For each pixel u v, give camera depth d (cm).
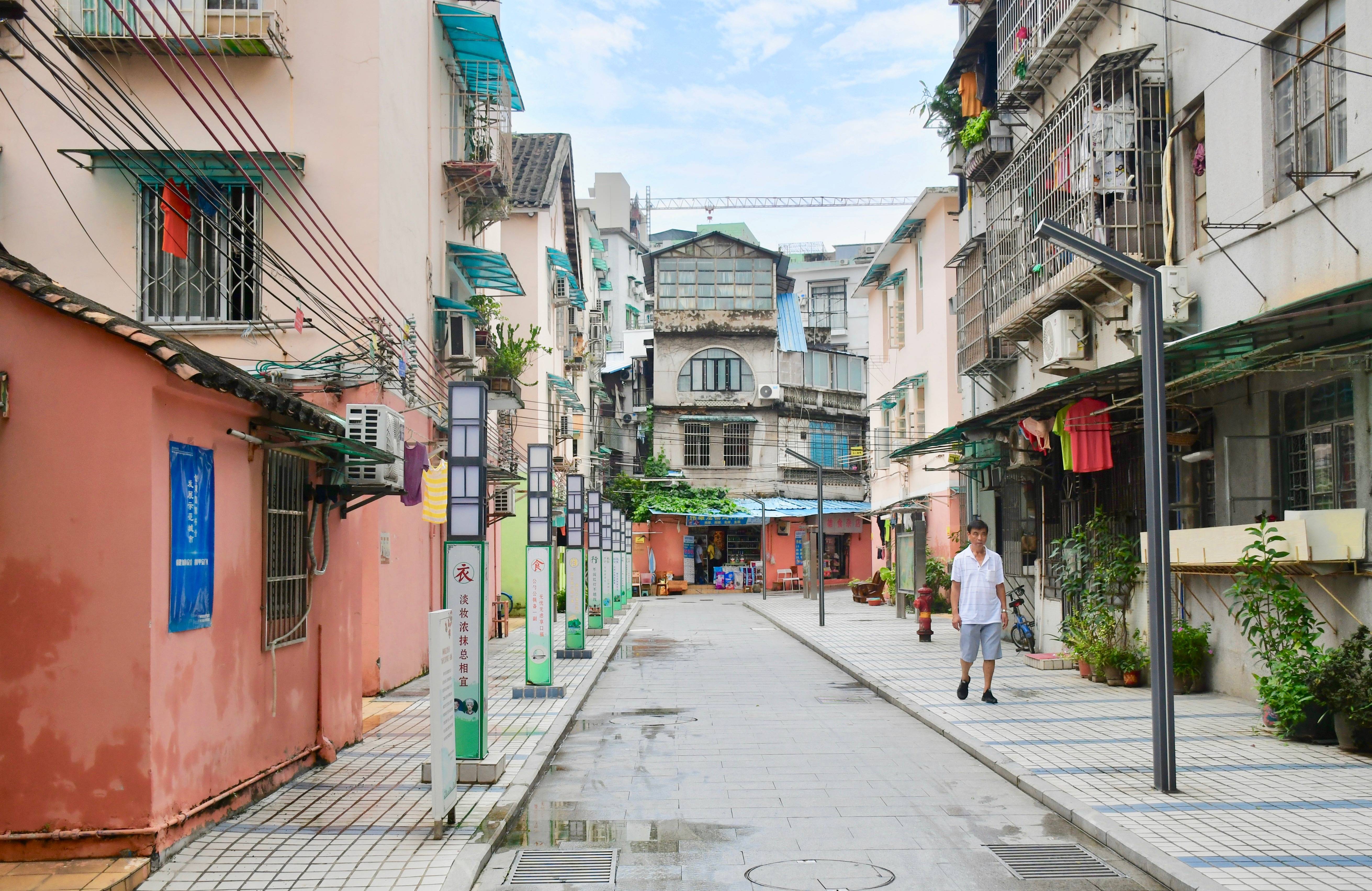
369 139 1264
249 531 719
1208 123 1145
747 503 4347
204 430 649
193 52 1231
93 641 574
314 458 809
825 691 1345
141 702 572
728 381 4428
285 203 1016
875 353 3534
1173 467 1230
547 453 1284
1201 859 564
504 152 1822
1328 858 562
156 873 558
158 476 589
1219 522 1120
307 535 829
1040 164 1459
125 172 1220
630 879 567
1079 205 1291
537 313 2825
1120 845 602
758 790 777
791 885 553
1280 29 1011
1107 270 1172
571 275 3303
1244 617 1067
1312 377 955
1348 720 828
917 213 2753
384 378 1197
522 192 2883
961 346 2014
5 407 582
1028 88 1603
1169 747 718
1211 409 1136
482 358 1916
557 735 978
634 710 1191
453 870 561
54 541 578
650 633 2375
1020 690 1230
